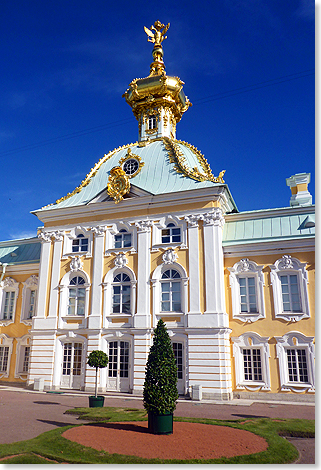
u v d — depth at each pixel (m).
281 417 18.52
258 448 12.25
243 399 25.17
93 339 28.75
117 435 13.54
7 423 16.45
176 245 28.19
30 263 35.34
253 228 29.05
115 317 28.75
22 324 34.38
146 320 27.44
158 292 27.98
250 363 26.31
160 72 39.53
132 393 26.55
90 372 28.31
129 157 33.53
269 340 25.98
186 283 27.17
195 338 25.84
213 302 26.14
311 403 23.53
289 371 25.33
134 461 10.85
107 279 29.69
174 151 32.62
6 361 34.38
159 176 31.58
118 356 28.05
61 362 30.03
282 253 27.05
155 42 41.12
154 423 13.79
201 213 28.05
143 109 38.69
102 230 30.94
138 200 30.03
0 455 11.50
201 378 25.06
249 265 27.55
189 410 20.38
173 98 38.69
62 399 24.47
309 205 28.39
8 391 28.55
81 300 30.66
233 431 14.34
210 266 26.86
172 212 28.97
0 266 36.56
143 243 29.16
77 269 30.91
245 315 26.84
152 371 14.41
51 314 30.94
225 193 30.27
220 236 27.73
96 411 18.72
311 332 25.17
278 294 26.53
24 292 35.06
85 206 31.75
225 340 25.77
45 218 33.53
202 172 32.00
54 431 14.23
